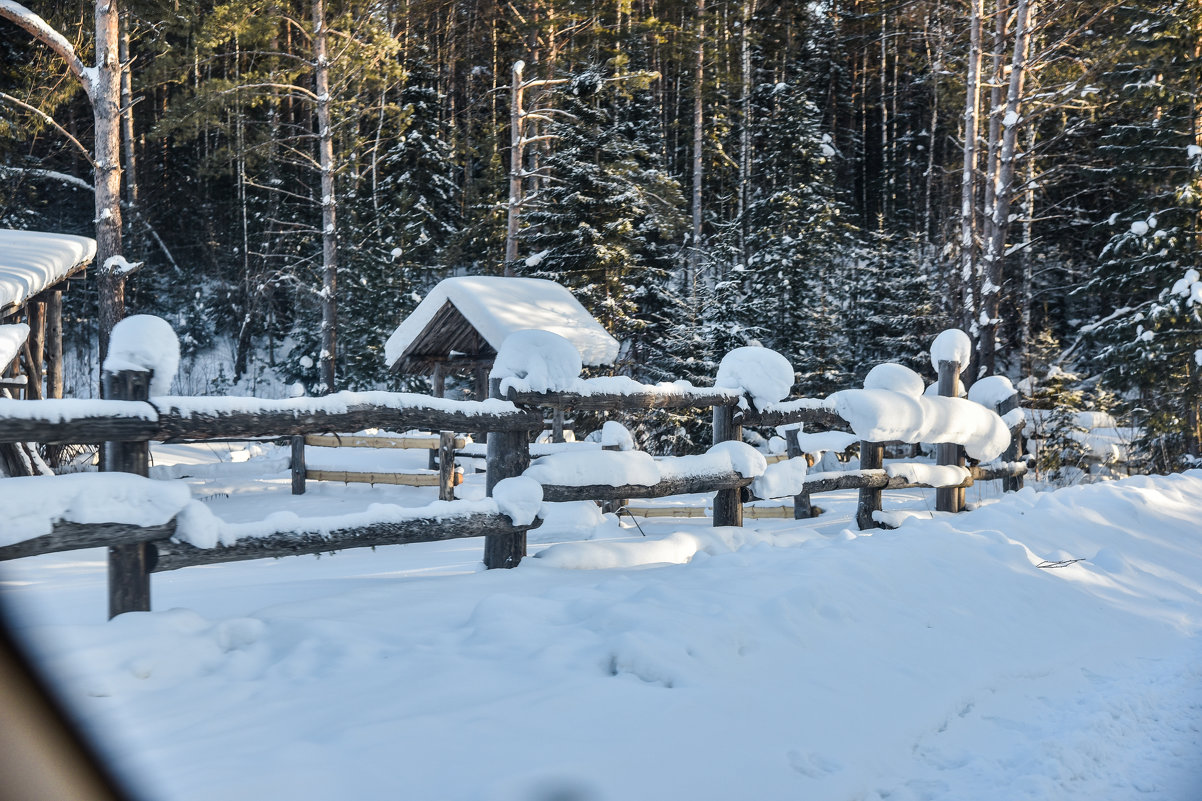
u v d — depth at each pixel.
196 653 3.47
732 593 4.63
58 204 33.06
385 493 14.16
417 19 33.12
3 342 8.51
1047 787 3.12
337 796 2.44
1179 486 10.52
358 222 31.06
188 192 35.22
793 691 3.59
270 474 15.95
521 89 23.41
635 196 22.42
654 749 2.89
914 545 5.98
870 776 3.09
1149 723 3.97
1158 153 19.59
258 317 33.00
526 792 2.51
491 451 5.53
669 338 22.59
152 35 27.00
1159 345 18.09
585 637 3.87
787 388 7.39
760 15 38.62
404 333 17.62
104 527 3.45
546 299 17.11
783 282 25.77
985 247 20.92
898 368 9.42
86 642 3.28
